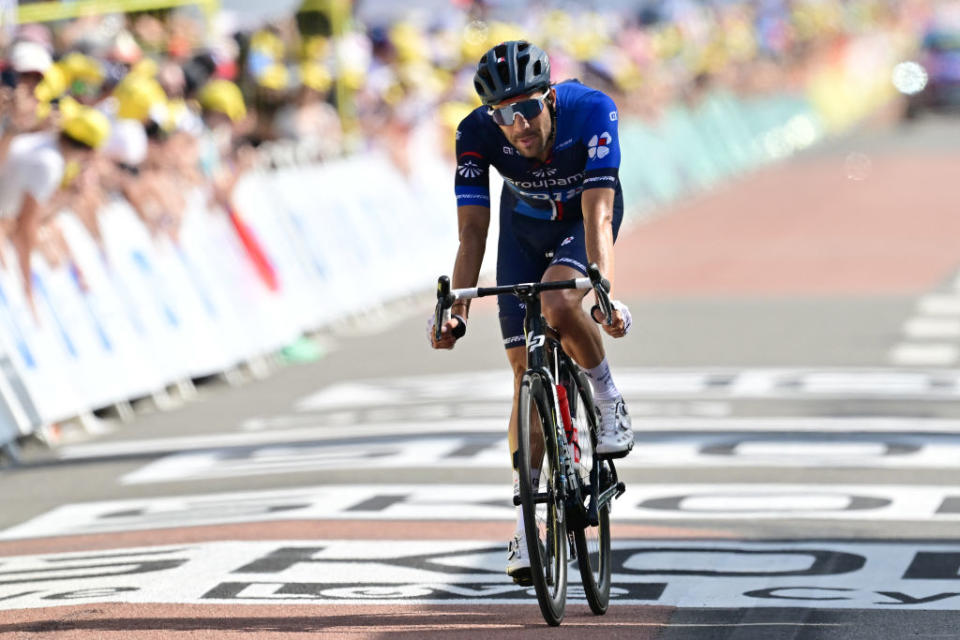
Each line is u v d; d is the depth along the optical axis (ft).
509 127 52.01
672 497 71.36
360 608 54.19
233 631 51.24
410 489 74.54
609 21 273.95
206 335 110.63
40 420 90.99
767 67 364.79
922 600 53.72
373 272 144.05
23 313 92.99
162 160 110.52
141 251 106.73
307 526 67.67
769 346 114.11
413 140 162.81
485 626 51.29
